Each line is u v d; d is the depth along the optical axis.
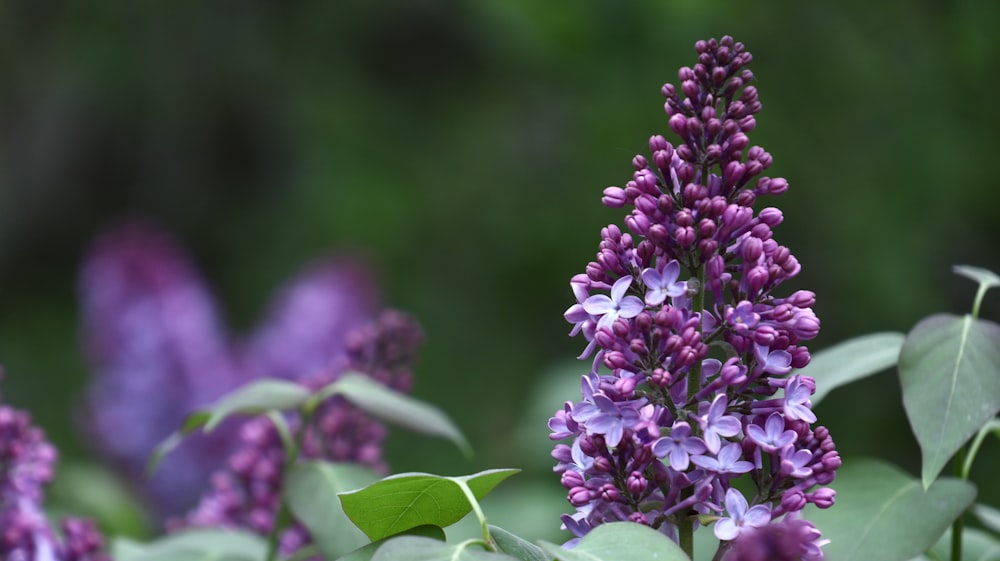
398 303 11.43
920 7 9.05
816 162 9.15
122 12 12.05
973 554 3.18
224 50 11.90
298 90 11.84
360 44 11.62
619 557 1.96
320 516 3.07
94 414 8.01
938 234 8.92
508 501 6.05
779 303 2.25
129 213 12.48
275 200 12.25
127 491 7.60
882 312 8.83
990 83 8.95
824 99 9.20
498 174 11.52
